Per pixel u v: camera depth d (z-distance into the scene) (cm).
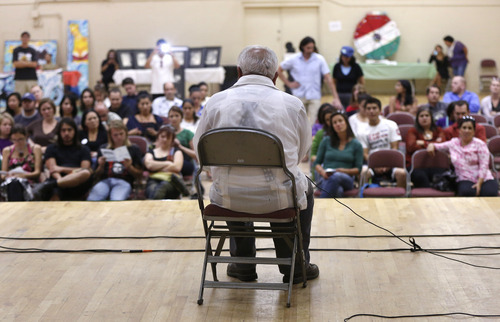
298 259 325
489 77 1408
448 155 596
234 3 1415
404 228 415
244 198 296
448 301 308
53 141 680
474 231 408
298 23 1425
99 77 1427
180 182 584
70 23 1413
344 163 592
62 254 377
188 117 772
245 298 316
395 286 327
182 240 398
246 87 303
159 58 1211
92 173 596
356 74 1012
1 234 414
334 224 425
